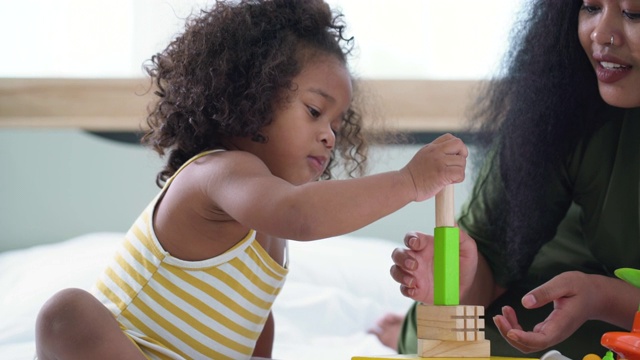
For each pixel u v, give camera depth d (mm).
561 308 1158
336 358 1646
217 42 1295
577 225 1536
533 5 1444
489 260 1473
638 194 1348
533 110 1433
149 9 2471
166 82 1345
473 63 2518
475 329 1001
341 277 2174
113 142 2557
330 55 1303
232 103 1253
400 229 2596
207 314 1225
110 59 2496
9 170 2559
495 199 1480
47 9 2496
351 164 1604
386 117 2223
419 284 1181
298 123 1250
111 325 1099
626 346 887
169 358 1188
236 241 1222
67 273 1926
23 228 2561
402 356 1007
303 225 1024
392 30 2533
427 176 1044
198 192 1174
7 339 1649
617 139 1396
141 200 2562
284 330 1844
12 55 2504
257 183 1085
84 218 2566
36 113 2432
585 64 1401
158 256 1220
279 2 1337
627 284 1199
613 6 1220
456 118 2389
